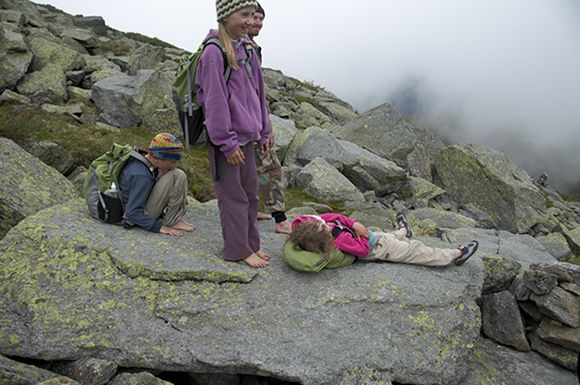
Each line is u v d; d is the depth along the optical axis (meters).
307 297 5.29
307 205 11.88
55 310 4.75
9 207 6.67
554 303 6.01
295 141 15.81
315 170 13.45
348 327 5.04
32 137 11.43
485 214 16.88
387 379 4.73
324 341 4.87
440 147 21.47
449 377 4.97
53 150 9.78
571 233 16.42
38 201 7.16
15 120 12.05
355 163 15.09
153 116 14.68
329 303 5.23
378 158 16.08
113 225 5.99
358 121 19.77
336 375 4.62
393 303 5.31
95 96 15.34
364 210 12.13
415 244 6.07
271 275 5.55
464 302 5.61
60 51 17.31
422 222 11.02
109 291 4.98
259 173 6.93
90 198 5.98
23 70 15.14
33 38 17.06
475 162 17.78
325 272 5.73
